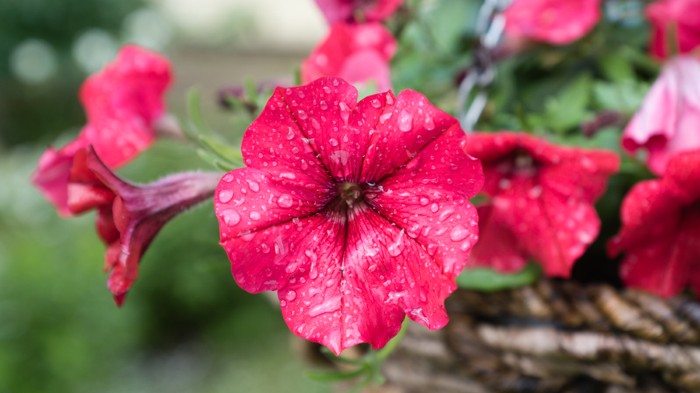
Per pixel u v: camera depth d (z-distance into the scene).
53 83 3.38
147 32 3.42
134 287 1.70
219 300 1.84
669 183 0.31
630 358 0.31
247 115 0.37
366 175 0.27
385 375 0.37
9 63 3.17
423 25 0.42
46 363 1.35
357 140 0.27
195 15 3.71
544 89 0.42
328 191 0.28
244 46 3.45
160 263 1.73
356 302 0.27
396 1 0.39
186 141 0.41
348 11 0.39
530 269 0.34
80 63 3.34
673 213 0.32
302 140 0.27
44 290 1.38
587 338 0.31
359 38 0.37
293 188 0.27
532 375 0.33
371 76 0.34
